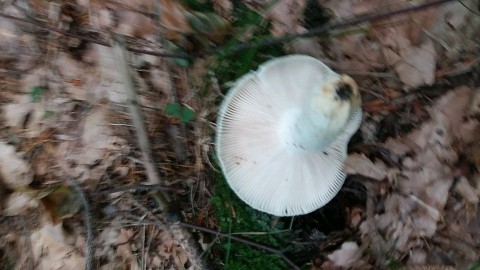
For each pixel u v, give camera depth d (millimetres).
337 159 209
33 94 229
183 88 233
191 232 235
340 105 160
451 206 229
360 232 234
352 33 226
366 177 233
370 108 232
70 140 232
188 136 237
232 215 239
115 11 227
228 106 197
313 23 231
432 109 228
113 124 232
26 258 236
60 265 235
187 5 230
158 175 232
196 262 231
